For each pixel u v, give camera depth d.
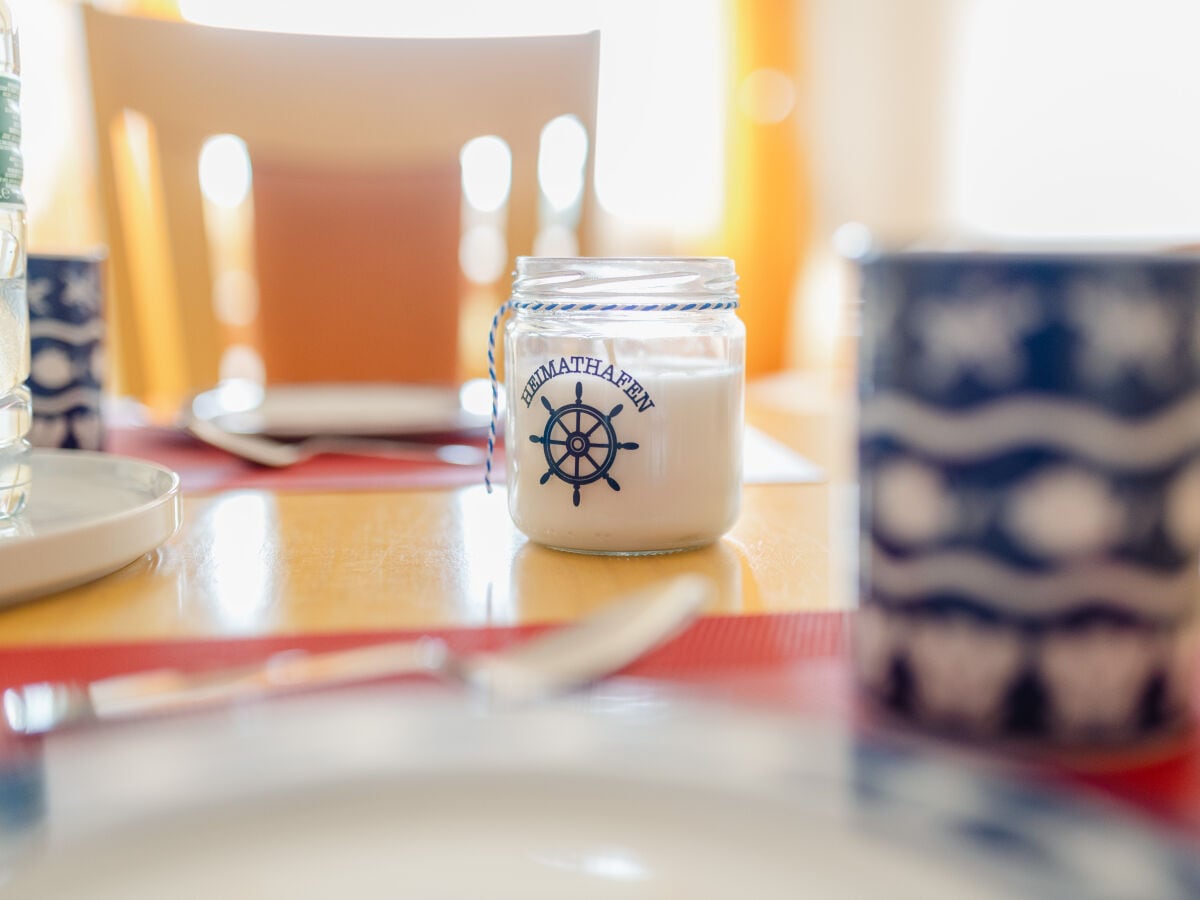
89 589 0.46
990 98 2.42
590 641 0.37
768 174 2.48
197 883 0.25
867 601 0.35
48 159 2.04
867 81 2.47
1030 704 0.33
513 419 0.52
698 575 0.48
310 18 2.17
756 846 0.26
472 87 1.11
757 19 2.42
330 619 0.43
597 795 0.28
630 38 2.38
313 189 1.12
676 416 0.50
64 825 0.26
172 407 0.95
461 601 0.45
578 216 1.12
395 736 0.30
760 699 0.35
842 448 0.77
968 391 0.32
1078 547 0.32
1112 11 2.25
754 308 2.52
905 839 0.25
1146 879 0.23
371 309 1.13
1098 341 0.32
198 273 1.09
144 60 1.07
